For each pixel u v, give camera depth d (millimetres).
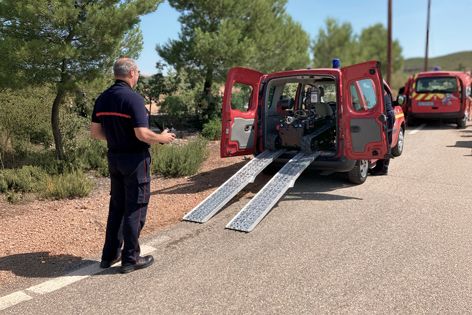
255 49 14188
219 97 14359
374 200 6441
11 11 7223
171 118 13984
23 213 5930
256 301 3588
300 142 7277
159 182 7707
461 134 13820
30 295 3742
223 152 7184
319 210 5984
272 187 6191
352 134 6777
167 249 4703
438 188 7094
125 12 7754
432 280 3906
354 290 3744
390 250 4582
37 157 8414
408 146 11555
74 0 7496
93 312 3469
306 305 3514
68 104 10016
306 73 7055
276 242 4848
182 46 14180
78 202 6453
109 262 4270
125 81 4098
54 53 7195
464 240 4840
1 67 7188
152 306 3539
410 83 16062
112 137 4047
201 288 3822
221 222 5555
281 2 17719
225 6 13984
